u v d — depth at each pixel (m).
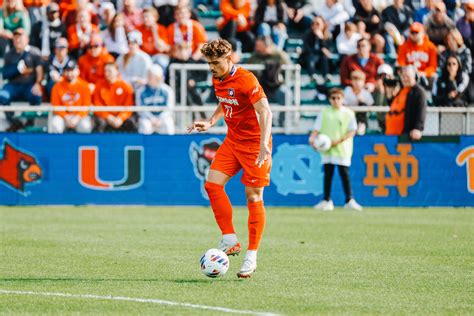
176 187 61.81
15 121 64.44
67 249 39.38
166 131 63.41
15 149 61.03
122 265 34.44
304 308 25.81
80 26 70.81
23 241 42.16
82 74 67.62
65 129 62.62
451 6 75.56
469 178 62.78
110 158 61.38
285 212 58.25
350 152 60.09
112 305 26.06
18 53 67.06
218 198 31.69
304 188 62.22
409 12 75.56
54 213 56.50
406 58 70.06
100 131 62.59
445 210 60.59
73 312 25.03
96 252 38.41
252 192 31.55
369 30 74.38
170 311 25.19
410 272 33.31
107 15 72.19
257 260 36.22
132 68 67.69
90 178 61.31
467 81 69.62
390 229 48.66
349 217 55.19
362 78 66.69
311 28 73.56
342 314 25.02
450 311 25.73
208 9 80.94
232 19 73.56
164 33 70.88
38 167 61.09
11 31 72.69
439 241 43.41
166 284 29.92
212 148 61.81
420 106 61.97
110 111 62.06
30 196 61.25
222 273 30.92
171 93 64.56
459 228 49.41
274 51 69.06
